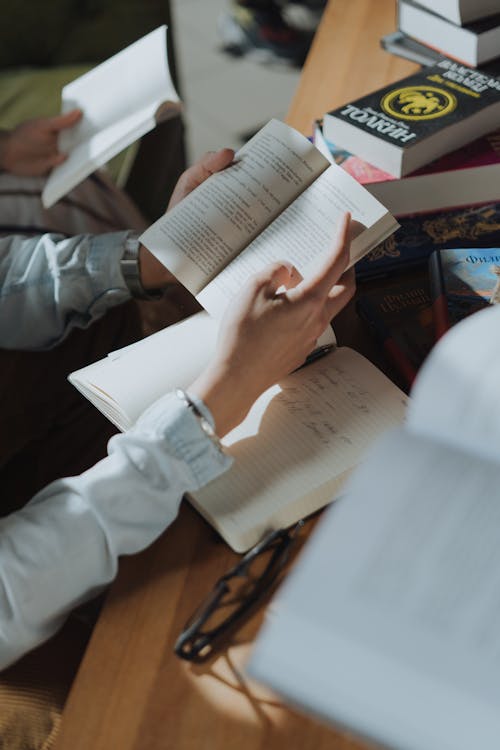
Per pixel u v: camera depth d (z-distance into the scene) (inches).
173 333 37.2
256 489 32.2
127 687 28.8
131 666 29.3
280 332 33.7
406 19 53.4
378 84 53.5
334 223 36.5
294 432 33.9
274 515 31.4
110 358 37.4
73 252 49.1
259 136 39.6
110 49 83.6
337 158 44.5
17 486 56.6
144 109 50.3
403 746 16.3
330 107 52.4
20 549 31.8
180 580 31.5
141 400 34.9
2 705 38.1
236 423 33.7
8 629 31.9
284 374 34.8
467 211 43.6
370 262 42.1
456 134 43.0
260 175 38.4
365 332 39.7
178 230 38.0
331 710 16.8
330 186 37.4
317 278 34.2
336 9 61.5
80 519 31.9
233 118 113.7
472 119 43.1
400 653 17.0
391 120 43.4
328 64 56.1
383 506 18.9
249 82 119.7
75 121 54.7
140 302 61.9
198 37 130.0
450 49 50.1
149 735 27.6
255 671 17.5
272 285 34.4
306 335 34.5
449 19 49.1
